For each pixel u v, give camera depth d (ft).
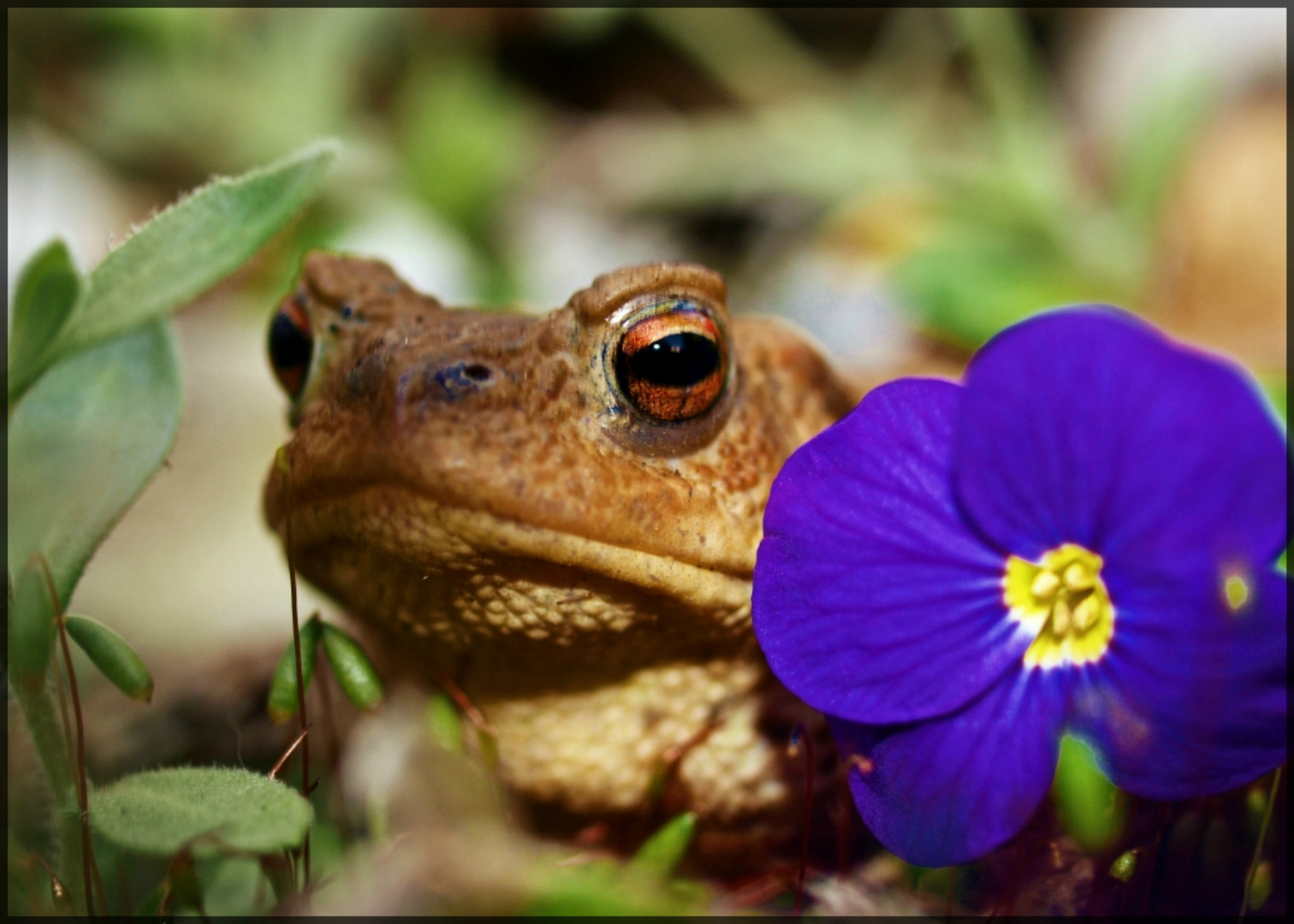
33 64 1.37
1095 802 0.54
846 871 0.59
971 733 0.54
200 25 1.41
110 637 0.54
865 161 1.30
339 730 0.65
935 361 1.06
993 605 0.54
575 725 0.61
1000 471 0.53
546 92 1.82
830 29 1.90
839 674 0.54
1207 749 0.53
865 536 0.55
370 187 1.31
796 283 1.24
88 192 1.37
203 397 1.12
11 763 0.54
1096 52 1.72
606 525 0.57
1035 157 1.18
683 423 0.59
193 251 0.56
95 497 0.56
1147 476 0.52
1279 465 0.52
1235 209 1.16
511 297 1.25
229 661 0.76
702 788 0.62
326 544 0.59
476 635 0.59
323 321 0.63
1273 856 0.56
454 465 0.56
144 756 0.68
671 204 1.49
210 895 0.55
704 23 1.48
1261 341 1.02
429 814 0.57
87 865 0.53
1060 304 1.01
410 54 1.61
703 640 0.60
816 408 0.64
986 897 0.57
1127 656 0.53
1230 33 1.49
